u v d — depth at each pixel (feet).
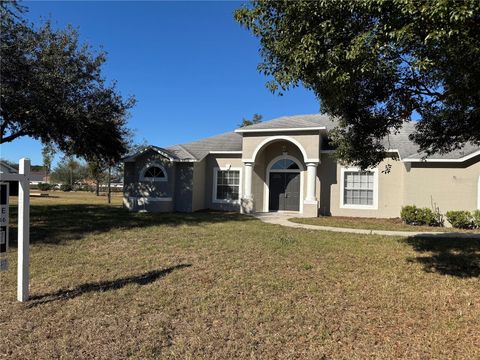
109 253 27.84
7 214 16.53
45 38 42.16
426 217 47.42
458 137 22.02
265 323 15.31
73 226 41.01
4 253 16.40
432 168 49.52
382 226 45.55
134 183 65.77
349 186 58.65
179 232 37.73
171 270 23.04
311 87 16.14
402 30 11.19
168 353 12.84
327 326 15.08
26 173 17.70
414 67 12.46
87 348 13.12
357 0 12.41
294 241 32.99
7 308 16.63
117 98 52.47
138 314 16.06
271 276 21.88
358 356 12.76
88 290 19.21
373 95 19.62
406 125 59.93
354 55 12.31
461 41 11.51
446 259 26.53
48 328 14.65
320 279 21.53
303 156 60.34
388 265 24.89
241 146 67.77
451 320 15.84
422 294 19.15
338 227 44.21
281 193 64.69
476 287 20.34
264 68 16.02
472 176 47.80
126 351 12.91
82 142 56.90
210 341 13.69
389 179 55.98
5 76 38.29
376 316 16.22
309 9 13.39
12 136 49.01
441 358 12.66
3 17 37.40
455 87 15.24
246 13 15.25
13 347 13.15
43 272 22.50
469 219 44.96
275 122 63.46
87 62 47.14
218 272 22.61
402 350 13.20
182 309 16.74
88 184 219.61
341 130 24.68
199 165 66.44
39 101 39.78
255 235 36.24
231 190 67.15
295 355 12.80
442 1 10.03
